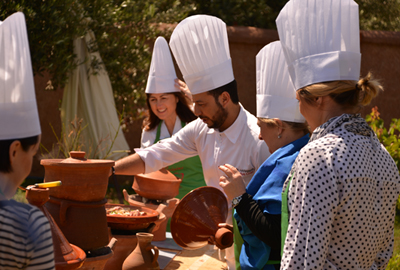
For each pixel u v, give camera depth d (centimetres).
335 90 144
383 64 895
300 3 154
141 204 269
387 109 902
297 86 154
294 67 155
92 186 175
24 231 107
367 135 144
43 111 823
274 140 190
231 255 226
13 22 112
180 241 207
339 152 134
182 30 226
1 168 111
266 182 170
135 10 756
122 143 705
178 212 204
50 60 658
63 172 172
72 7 659
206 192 209
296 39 154
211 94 228
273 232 160
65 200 173
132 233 217
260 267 168
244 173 237
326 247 132
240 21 1072
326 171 133
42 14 625
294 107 184
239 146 237
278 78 185
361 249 137
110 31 751
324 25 149
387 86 898
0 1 578
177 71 827
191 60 226
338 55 146
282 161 172
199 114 235
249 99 882
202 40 224
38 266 109
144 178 274
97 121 695
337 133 139
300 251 134
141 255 203
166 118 383
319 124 150
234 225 184
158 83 369
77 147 482
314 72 148
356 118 146
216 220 206
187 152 264
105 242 182
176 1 846
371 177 136
